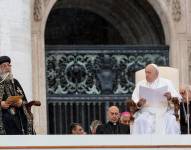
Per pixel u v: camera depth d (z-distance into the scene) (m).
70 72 53.34
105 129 41.72
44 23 52.12
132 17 56.56
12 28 47.84
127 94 53.62
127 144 36.78
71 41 60.78
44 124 51.69
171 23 53.91
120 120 43.00
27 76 48.31
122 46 53.81
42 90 51.91
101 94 53.44
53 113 52.97
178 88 40.75
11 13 47.91
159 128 39.16
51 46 53.16
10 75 37.81
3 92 37.56
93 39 61.25
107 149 36.53
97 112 53.41
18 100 37.03
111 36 60.28
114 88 53.62
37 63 51.91
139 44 56.25
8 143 36.16
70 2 56.84
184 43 53.91
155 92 39.22
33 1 51.47
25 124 37.44
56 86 53.12
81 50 53.50
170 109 39.28
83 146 36.56
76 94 53.25
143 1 55.22
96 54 53.62
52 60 53.19
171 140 36.78
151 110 39.22
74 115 53.19
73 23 60.72
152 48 53.97
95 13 59.62
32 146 36.28
